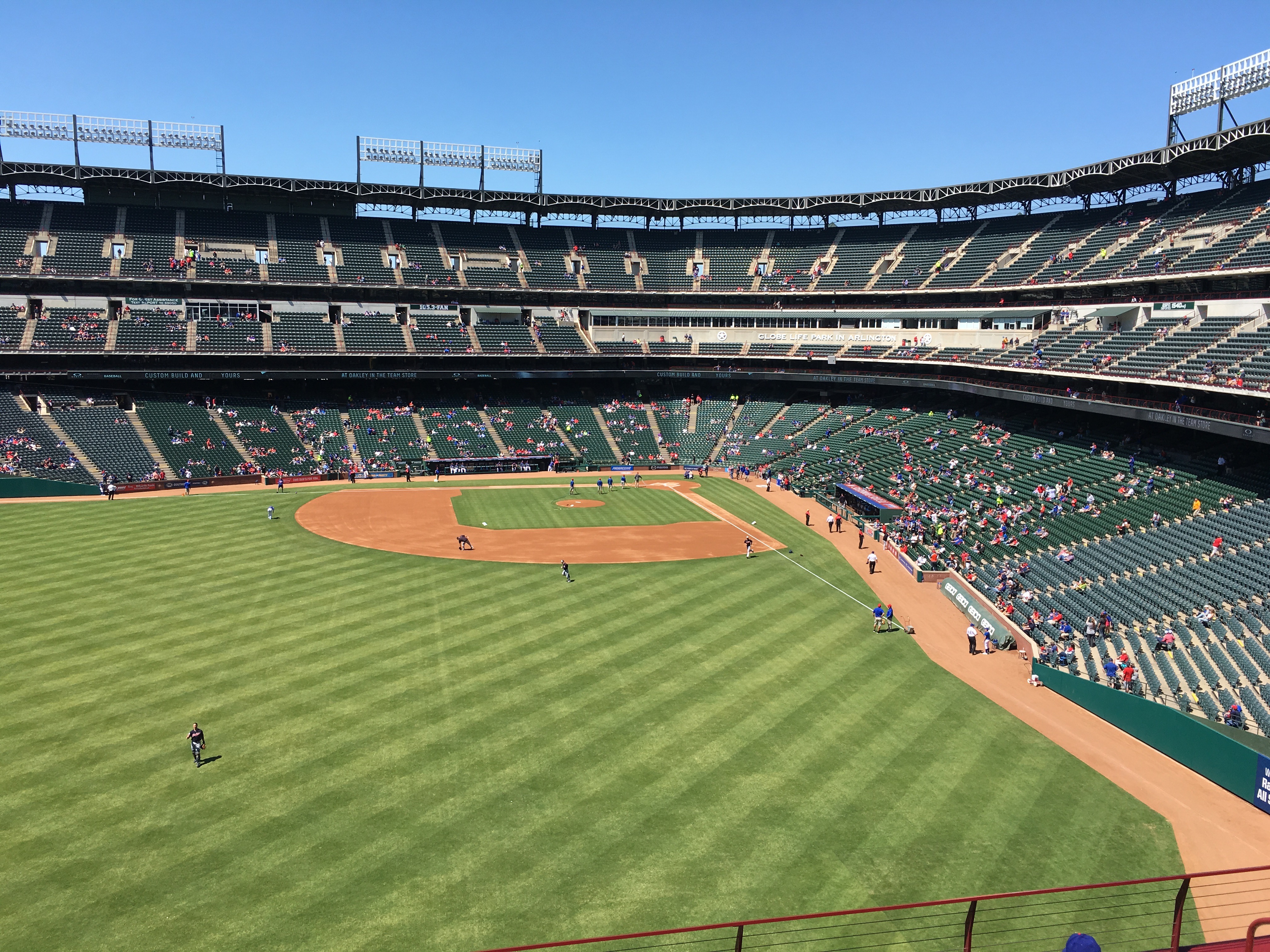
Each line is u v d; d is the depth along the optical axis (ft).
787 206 349.41
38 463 257.75
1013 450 233.14
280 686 113.91
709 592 164.25
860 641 137.39
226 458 285.84
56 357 289.94
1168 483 176.76
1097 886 50.75
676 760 95.35
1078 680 113.39
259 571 171.94
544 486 293.02
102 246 313.53
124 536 199.21
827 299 346.54
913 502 224.33
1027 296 288.30
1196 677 109.60
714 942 66.03
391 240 356.79
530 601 155.74
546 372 350.23
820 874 74.69
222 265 321.11
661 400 374.22
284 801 85.92
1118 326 240.94
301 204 357.82
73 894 71.31
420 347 331.16
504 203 354.54
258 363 314.76
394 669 120.67
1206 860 77.61
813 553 198.80
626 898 71.31
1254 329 188.75
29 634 131.44
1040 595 148.77
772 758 96.02
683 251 380.37
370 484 289.53
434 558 187.11
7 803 84.79
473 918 68.69
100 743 97.30
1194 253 222.48
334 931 67.05
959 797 88.12
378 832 80.79
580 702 110.52
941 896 71.77
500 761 94.73
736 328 356.18
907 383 294.25
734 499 271.90
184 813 83.46
